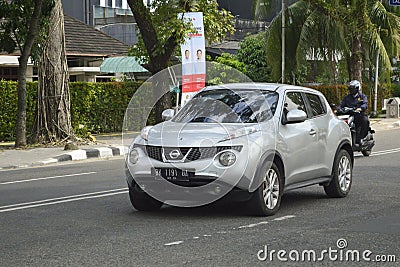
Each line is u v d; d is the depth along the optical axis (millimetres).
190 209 11695
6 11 23219
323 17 33812
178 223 10523
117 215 11289
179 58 26656
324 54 35250
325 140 12375
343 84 44625
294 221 10586
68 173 17547
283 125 11367
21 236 9758
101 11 48531
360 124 19906
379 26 36219
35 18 22688
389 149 22953
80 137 25406
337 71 39875
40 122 24375
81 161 21250
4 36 23656
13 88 26781
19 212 11727
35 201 12930
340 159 12891
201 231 9883
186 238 9422
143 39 25391
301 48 34094
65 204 12484
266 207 10867
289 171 11344
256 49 44469
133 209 11859
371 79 43312
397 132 32125
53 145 24016
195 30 23766
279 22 35219
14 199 13258
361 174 16203
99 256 8492
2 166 19453
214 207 11828
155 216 11141
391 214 11156
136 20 25266
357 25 33500
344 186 12977
